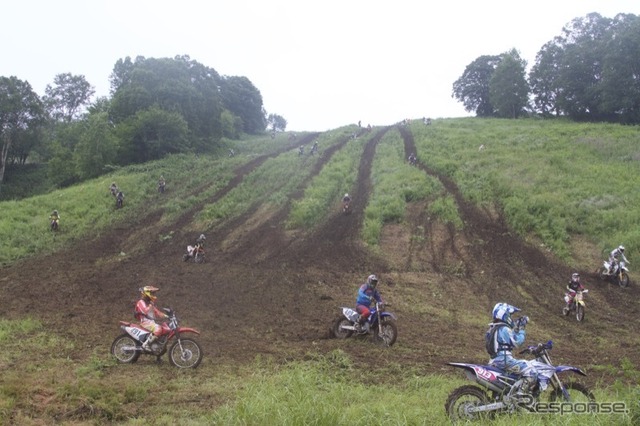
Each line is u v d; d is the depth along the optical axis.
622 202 25.03
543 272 18.64
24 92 59.06
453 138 48.62
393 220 25.34
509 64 76.31
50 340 10.42
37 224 27.41
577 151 37.59
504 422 5.66
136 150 50.22
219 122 62.53
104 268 19.88
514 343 6.40
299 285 16.89
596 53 63.69
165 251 22.83
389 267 19.25
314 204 27.62
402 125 67.06
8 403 6.58
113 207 31.31
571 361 10.20
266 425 5.53
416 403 6.98
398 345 11.02
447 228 23.86
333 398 6.75
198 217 28.45
